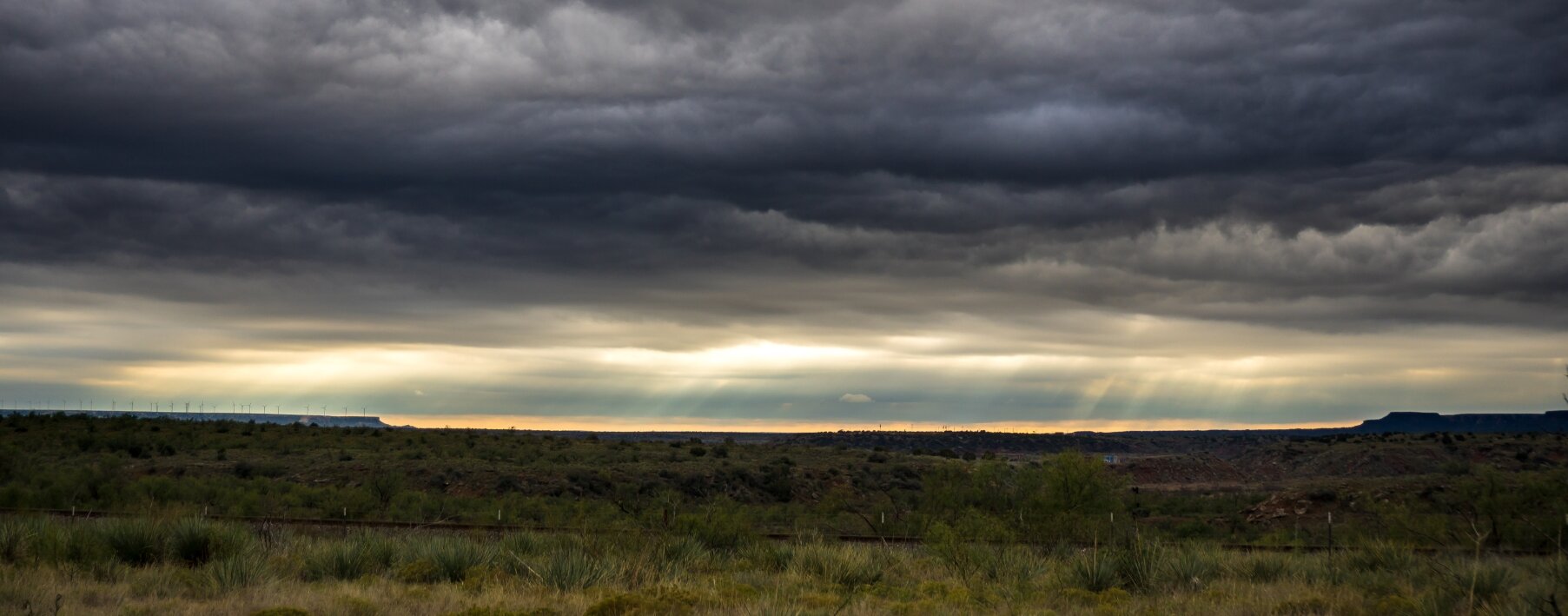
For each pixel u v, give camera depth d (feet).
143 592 54.75
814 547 74.28
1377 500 153.38
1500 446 300.61
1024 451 652.07
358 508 136.77
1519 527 82.58
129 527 68.44
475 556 67.67
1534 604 48.01
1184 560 66.39
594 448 268.41
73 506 119.44
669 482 201.57
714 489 204.23
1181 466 349.00
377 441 253.44
